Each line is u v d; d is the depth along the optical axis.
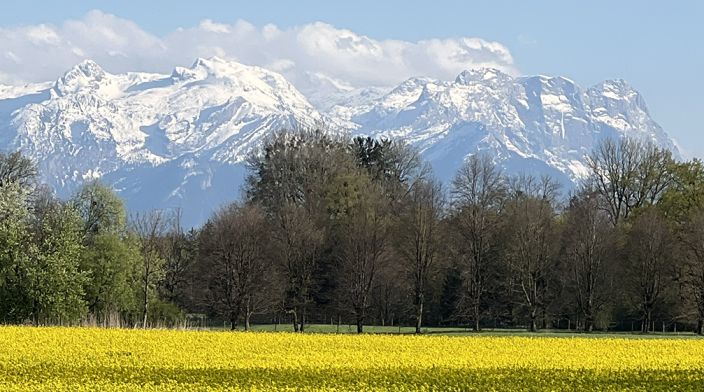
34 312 81.81
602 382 44.62
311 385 42.53
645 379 45.59
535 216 95.00
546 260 94.62
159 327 84.62
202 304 96.50
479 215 94.56
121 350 54.25
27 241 84.38
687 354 57.38
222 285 92.00
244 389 41.06
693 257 87.94
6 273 81.75
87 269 89.19
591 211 94.81
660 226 92.38
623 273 93.38
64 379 43.09
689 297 88.00
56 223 85.62
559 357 54.28
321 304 95.38
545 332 88.62
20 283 81.81
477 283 93.88
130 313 91.94
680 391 42.47
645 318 92.06
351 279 90.44
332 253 95.69
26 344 56.16
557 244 97.06
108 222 94.12
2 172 99.50
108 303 89.62
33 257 82.56
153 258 94.81
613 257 93.62
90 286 89.06
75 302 82.44
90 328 68.62
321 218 99.44
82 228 90.56
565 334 84.19
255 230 93.06
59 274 81.62
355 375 45.47
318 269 95.31
